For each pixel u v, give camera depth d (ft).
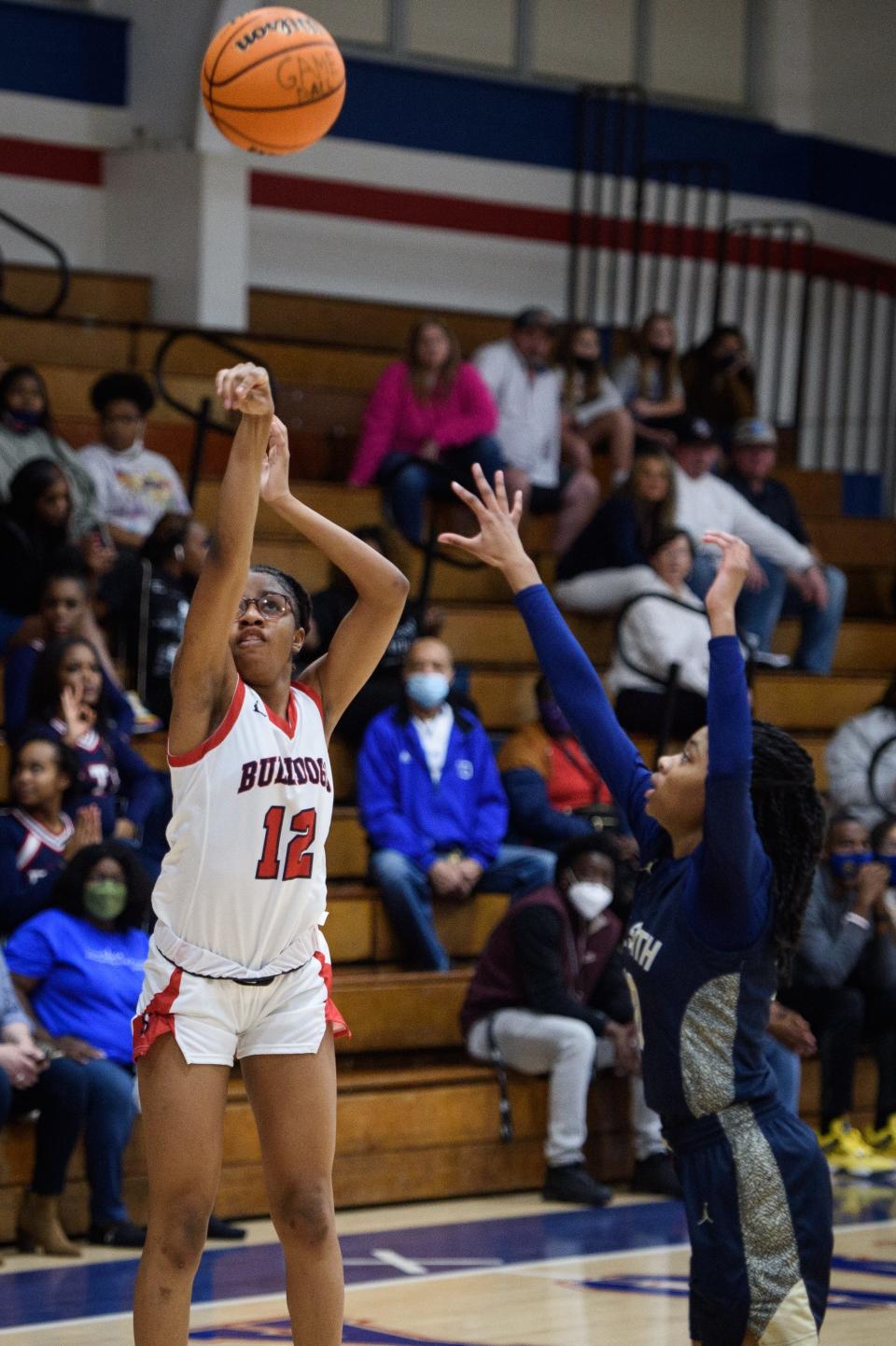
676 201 71.41
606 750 20.36
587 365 57.93
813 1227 18.20
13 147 59.11
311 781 19.15
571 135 69.31
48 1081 32.22
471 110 66.95
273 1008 19.31
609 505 49.24
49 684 37.22
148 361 55.57
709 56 73.36
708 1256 18.13
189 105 58.54
